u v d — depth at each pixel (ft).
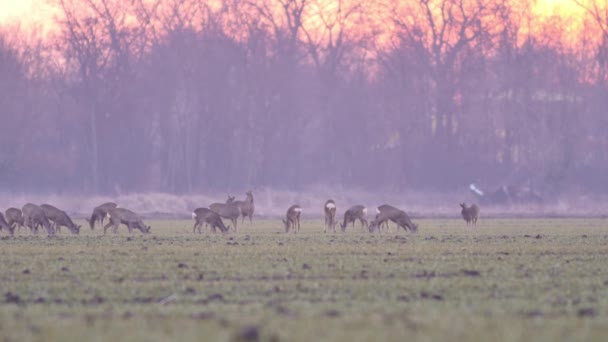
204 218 644.69
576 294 293.64
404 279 331.98
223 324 232.53
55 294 295.48
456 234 636.48
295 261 397.39
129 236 606.96
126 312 255.91
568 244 512.63
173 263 389.39
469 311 254.88
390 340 211.20
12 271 358.02
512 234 636.07
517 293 294.25
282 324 231.30
